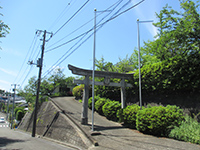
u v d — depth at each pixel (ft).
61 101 78.07
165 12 33.17
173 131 27.30
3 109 245.65
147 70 43.78
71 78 120.98
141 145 24.39
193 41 30.25
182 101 35.83
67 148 29.45
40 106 79.20
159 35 36.35
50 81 107.45
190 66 32.45
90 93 69.10
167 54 36.40
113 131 34.53
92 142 27.91
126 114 39.27
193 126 26.71
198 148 21.71
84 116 39.55
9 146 29.73
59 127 43.88
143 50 74.54
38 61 53.83
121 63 88.74
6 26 34.32
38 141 39.83
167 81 37.58
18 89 120.47
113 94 59.00
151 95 44.60
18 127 99.66
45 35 56.08
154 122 29.60
